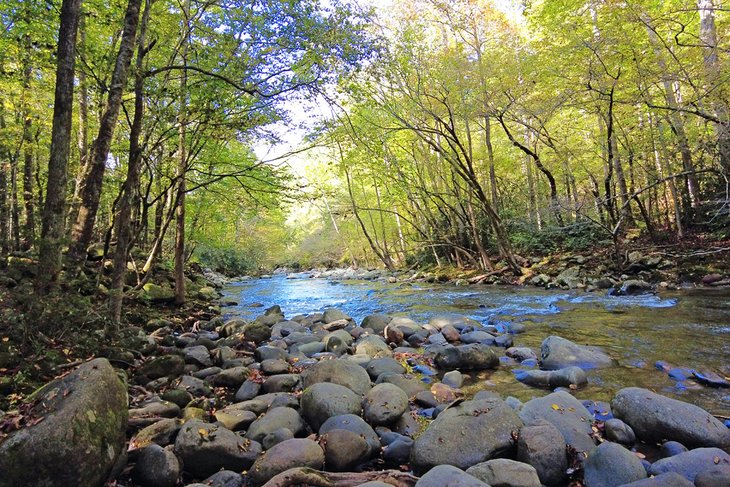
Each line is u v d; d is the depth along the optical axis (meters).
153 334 8.47
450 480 2.99
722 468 3.06
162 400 4.75
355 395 4.67
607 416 4.27
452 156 18.00
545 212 18.16
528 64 14.28
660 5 13.51
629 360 6.00
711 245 13.14
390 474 3.33
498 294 13.41
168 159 10.37
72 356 5.13
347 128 13.00
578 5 13.26
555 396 4.36
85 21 8.88
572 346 6.25
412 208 24.11
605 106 15.05
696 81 12.24
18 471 2.75
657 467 3.26
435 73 14.75
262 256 39.53
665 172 17.42
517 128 20.69
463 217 20.20
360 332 8.69
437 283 18.36
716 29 12.23
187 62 9.34
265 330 8.55
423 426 4.40
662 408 3.86
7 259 9.29
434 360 6.60
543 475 3.34
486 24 16.16
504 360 6.57
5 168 13.79
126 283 11.70
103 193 10.84
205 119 8.69
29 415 3.10
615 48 12.66
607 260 14.58
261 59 8.79
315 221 49.16
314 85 9.14
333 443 3.69
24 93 10.77
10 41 7.99
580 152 18.42
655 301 9.74
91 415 3.16
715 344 6.36
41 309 4.80
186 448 3.59
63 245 5.52
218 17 9.47
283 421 4.24
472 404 4.06
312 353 7.43
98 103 10.93
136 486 3.37
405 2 14.90
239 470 3.62
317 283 23.33
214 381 5.84
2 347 4.66
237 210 13.88
